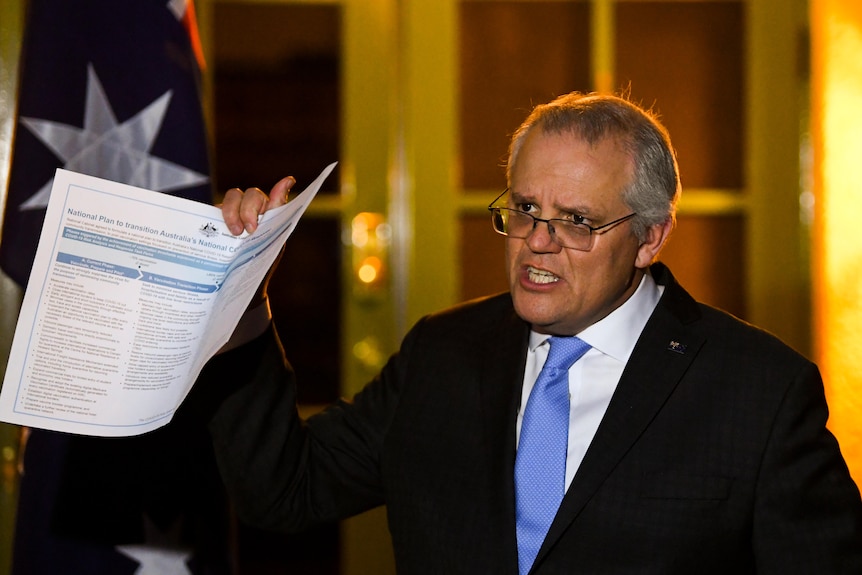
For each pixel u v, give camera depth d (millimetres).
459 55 4445
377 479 2660
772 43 4348
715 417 2279
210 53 4453
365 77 4453
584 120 2342
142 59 2770
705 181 4434
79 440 2820
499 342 2574
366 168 4457
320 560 4613
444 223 4441
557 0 4418
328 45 4477
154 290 2105
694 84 4422
